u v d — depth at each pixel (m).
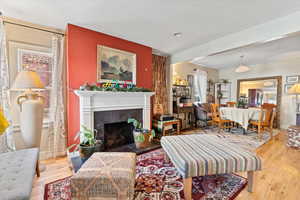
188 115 4.82
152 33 2.83
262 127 3.82
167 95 4.34
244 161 1.51
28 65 2.39
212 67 6.32
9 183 1.06
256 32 2.52
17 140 2.31
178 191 1.58
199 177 1.89
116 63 2.96
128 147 2.85
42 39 2.51
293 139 2.94
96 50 2.71
